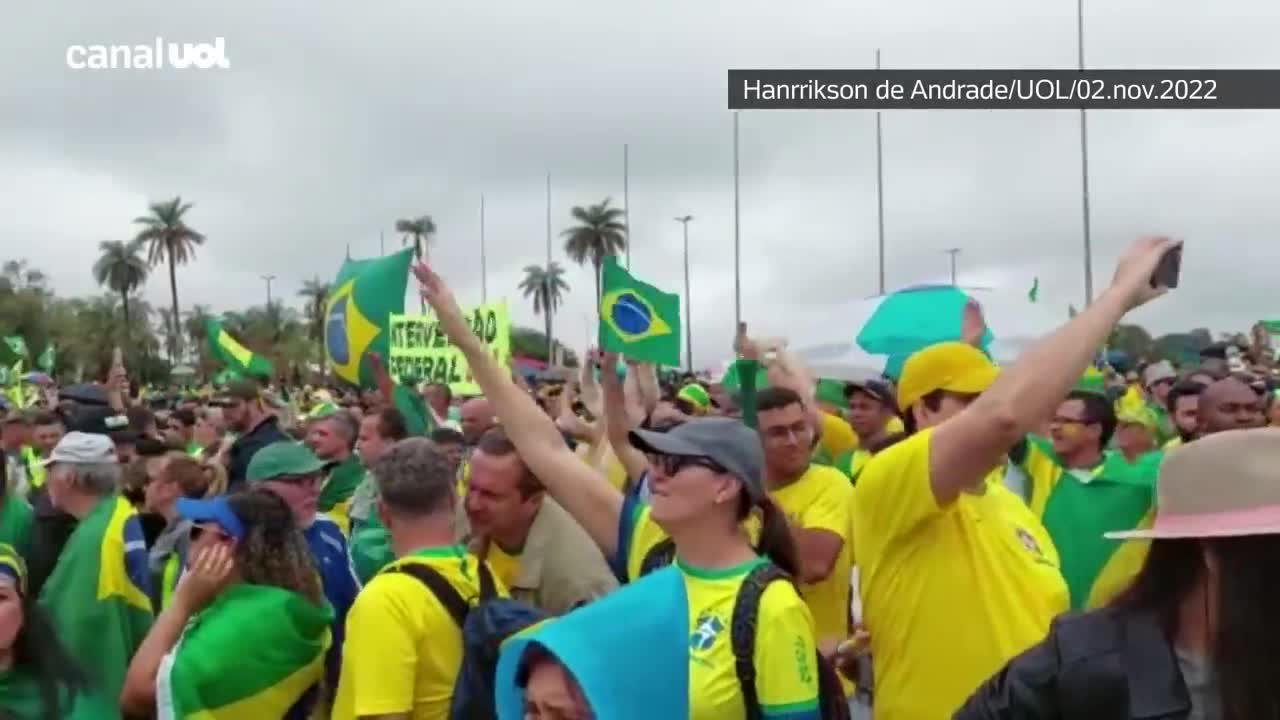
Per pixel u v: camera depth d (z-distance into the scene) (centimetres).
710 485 304
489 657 326
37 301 8381
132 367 9369
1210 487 201
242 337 8562
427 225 8075
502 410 415
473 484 433
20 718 398
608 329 633
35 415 1022
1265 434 201
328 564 541
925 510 329
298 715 404
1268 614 194
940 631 340
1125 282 308
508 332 1103
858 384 768
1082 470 609
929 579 340
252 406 1088
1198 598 208
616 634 209
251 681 383
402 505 385
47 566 601
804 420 500
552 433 414
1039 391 305
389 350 1159
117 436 920
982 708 221
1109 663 207
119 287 10075
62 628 482
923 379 374
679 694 209
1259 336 2047
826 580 481
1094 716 206
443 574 371
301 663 396
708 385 1591
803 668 291
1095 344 303
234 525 395
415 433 916
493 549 443
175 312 9944
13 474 717
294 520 414
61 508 580
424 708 361
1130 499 587
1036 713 212
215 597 395
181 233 9962
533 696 219
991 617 340
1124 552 251
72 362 8688
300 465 537
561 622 214
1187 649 207
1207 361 1302
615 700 203
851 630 476
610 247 9469
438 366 1198
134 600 543
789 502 495
